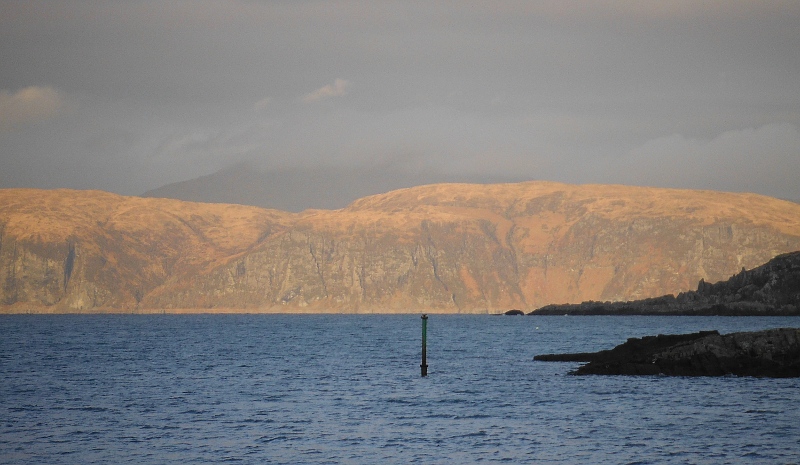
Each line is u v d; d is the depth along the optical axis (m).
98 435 126.06
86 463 110.19
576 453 115.19
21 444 120.00
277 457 113.25
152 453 115.19
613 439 123.25
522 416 141.38
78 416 141.38
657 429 129.62
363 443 121.31
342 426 133.25
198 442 121.62
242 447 118.75
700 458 112.50
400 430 130.25
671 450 116.56
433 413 144.88
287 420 138.25
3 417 140.12
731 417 138.12
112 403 155.50
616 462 110.69
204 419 139.12
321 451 116.56
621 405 150.25
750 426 131.25
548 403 153.75
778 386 168.25
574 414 142.38
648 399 155.75
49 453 115.00
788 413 141.12
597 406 149.62
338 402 157.38
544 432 128.25
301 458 112.81
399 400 159.62
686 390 165.12
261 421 137.50
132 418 139.75
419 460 111.88
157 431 129.00
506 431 129.25
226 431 129.25
